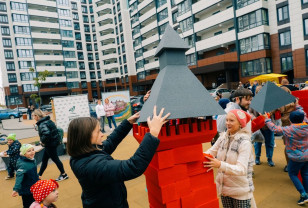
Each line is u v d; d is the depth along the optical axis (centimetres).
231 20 2708
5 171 607
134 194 382
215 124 155
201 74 3362
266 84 286
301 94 384
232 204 218
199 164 164
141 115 150
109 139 190
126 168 118
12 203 405
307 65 2153
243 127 209
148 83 4591
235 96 346
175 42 155
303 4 2120
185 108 134
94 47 6244
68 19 5691
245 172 192
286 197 323
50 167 584
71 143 137
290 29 2294
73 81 5772
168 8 3769
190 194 156
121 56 5562
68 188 436
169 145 146
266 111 271
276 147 553
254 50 2542
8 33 4972
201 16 3180
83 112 1151
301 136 280
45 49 5312
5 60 4941
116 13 5562
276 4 2377
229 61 2692
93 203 133
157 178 150
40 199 232
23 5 5050
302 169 304
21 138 1193
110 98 1316
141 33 4603
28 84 5153
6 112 2889
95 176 124
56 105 1095
